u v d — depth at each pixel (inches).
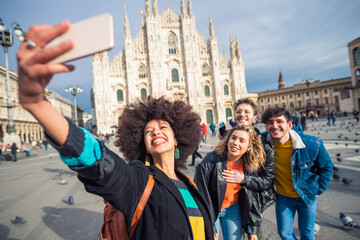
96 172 38.6
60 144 34.8
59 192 264.2
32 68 24.1
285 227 111.1
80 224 170.4
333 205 174.4
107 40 24.0
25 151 780.0
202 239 58.4
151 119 67.9
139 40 1936.5
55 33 24.6
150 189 51.3
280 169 111.1
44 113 31.4
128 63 1846.7
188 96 1948.8
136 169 54.7
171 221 49.3
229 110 2085.4
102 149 41.9
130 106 72.7
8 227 168.9
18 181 346.3
